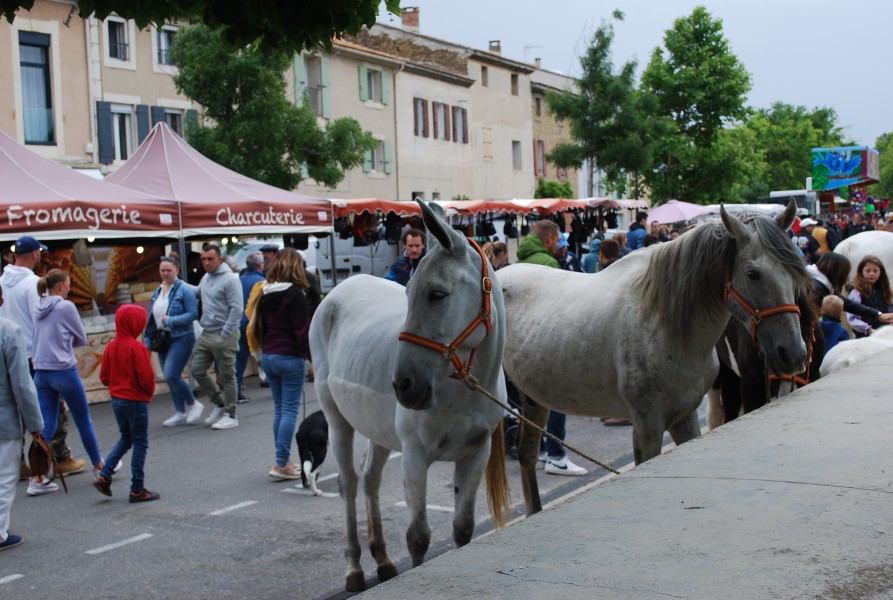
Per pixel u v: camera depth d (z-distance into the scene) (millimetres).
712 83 41625
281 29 4098
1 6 3963
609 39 34875
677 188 42500
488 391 4352
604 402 5512
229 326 10359
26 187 11055
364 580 5301
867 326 7777
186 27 23016
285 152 24781
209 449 9453
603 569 2266
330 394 5410
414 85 40375
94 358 12453
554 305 5836
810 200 46188
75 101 25000
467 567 2385
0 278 9336
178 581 5594
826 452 3332
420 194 41000
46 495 7887
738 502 2775
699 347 4953
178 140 14406
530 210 23375
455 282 4023
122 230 11477
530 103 50875
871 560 2238
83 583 5613
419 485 4301
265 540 6402
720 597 2045
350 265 24078
